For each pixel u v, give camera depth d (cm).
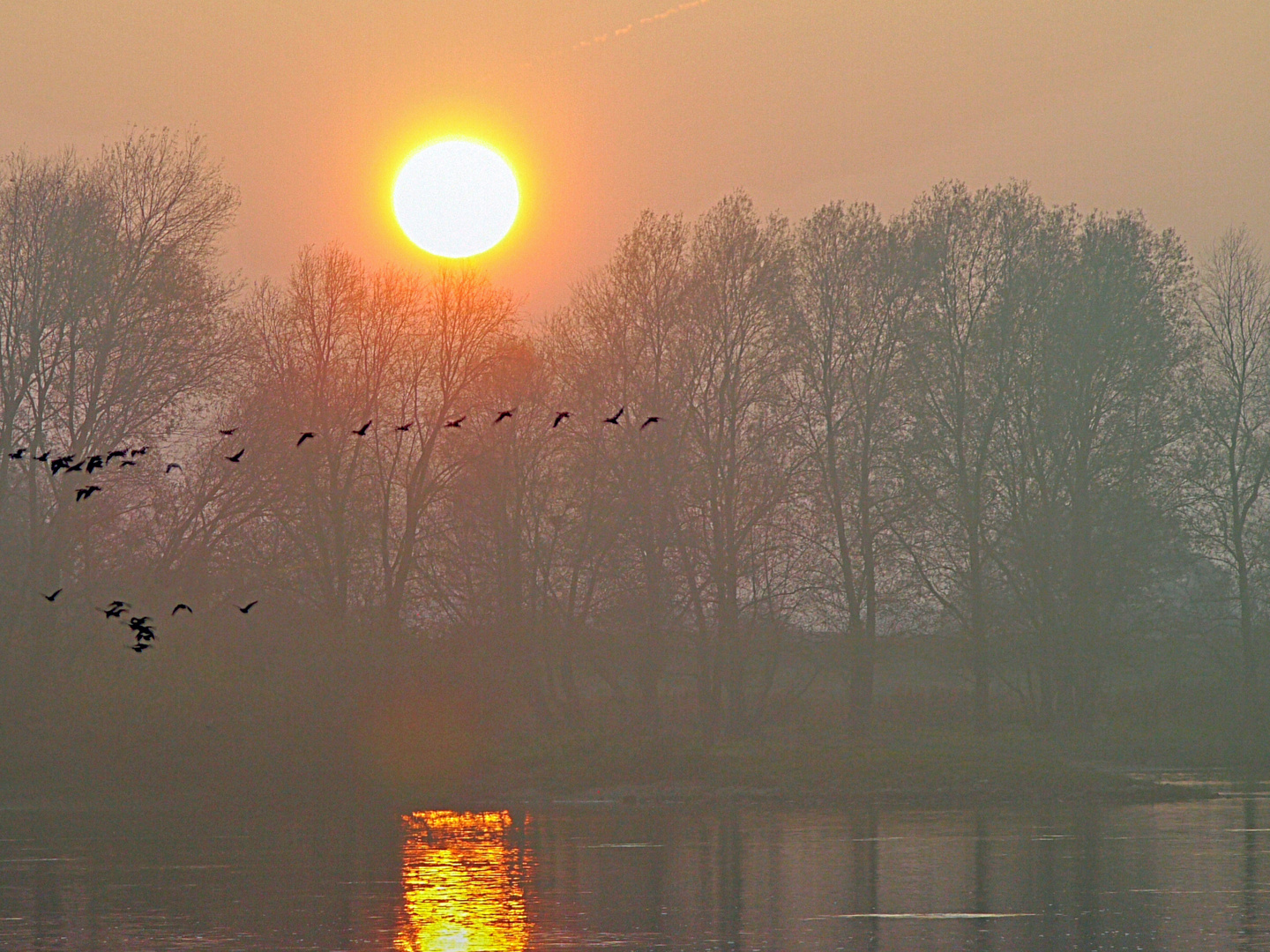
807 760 4850
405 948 2242
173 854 3281
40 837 3625
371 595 5350
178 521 4875
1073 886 2744
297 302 5519
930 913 2495
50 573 4641
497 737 5122
